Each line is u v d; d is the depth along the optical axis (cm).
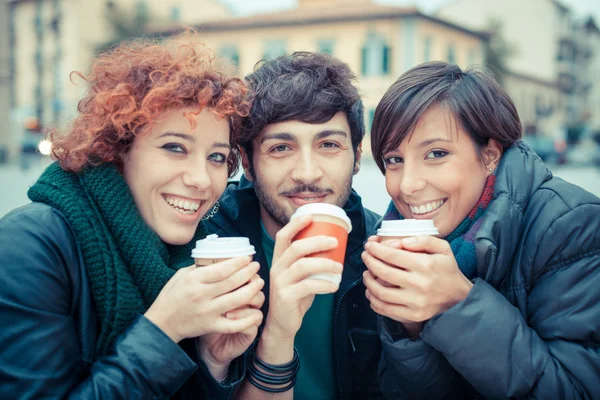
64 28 4122
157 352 142
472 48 3838
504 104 191
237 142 204
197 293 143
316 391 220
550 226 169
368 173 1892
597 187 1570
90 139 157
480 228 172
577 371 155
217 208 226
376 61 3238
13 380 134
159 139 161
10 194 1238
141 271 155
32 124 3325
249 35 3484
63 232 150
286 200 205
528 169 185
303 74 200
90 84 176
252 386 171
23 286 138
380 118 191
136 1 4219
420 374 174
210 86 163
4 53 2881
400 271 155
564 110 5662
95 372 141
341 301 212
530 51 5212
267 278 220
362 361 218
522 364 155
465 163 183
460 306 157
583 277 163
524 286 174
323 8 3534
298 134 196
